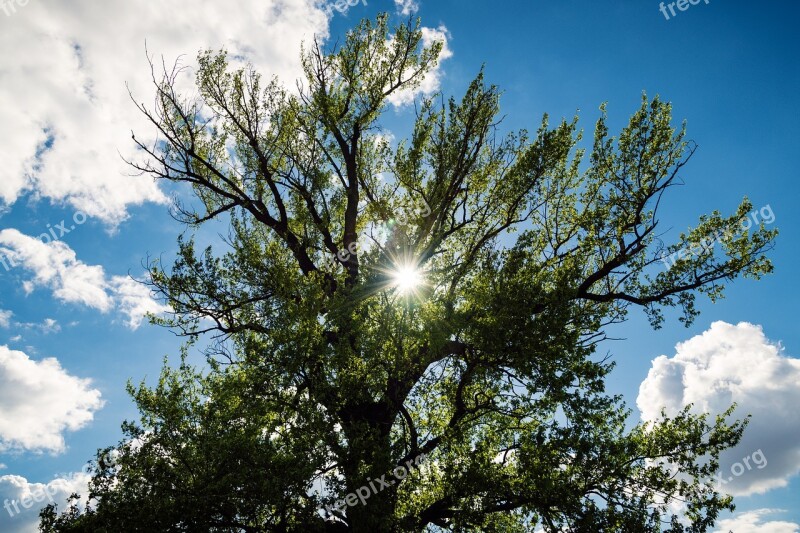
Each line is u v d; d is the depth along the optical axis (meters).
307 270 14.76
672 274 14.21
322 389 10.41
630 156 15.09
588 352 10.70
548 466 10.48
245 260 12.56
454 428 11.71
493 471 10.67
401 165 15.84
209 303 14.03
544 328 10.59
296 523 9.47
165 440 10.26
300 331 10.11
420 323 11.14
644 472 10.91
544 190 15.51
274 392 10.34
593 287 15.47
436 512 11.49
